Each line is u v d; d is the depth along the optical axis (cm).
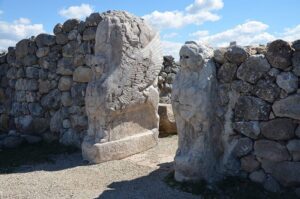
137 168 611
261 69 479
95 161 649
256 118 484
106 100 653
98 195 488
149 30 725
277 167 471
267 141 478
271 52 471
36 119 852
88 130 686
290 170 462
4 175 595
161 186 512
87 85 735
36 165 655
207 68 502
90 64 724
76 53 780
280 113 466
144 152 715
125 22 686
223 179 501
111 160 661
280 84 464
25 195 493
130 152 692
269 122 475
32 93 862
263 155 480
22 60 886
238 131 499
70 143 782
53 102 823
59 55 817
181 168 505
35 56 860
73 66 789
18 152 747
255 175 486
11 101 927
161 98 1088
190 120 500
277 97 468
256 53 501
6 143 785
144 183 533
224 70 508
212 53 523
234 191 472
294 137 461
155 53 734
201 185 489
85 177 575
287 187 466
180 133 518
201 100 492
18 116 894
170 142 805
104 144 654
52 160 686
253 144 490
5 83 945
